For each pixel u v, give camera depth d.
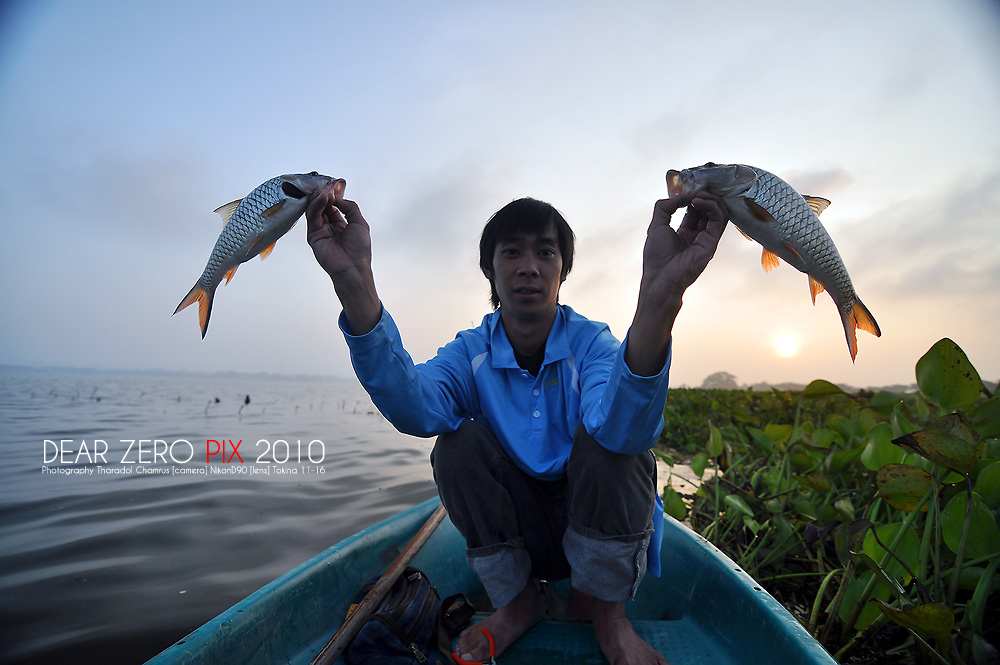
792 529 3.08
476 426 1.69
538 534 1.78
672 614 2.19
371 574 2.23
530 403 1.82
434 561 2.59
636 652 1.57
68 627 2.43
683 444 8.05
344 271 1.37
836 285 1.55
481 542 1.69
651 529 1.63
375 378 1.44
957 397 2.33
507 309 1.81
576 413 1.78
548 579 1.95
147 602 2.67
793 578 3.05
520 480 1.74
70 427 8.80
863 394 5.61
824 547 3.19
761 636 1.62
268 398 23.06
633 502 1.54
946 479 2.20
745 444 5.22
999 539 1.94
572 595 2.03
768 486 3.76
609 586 1.60
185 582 2.90
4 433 7.91
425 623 1.71
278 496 4.67
